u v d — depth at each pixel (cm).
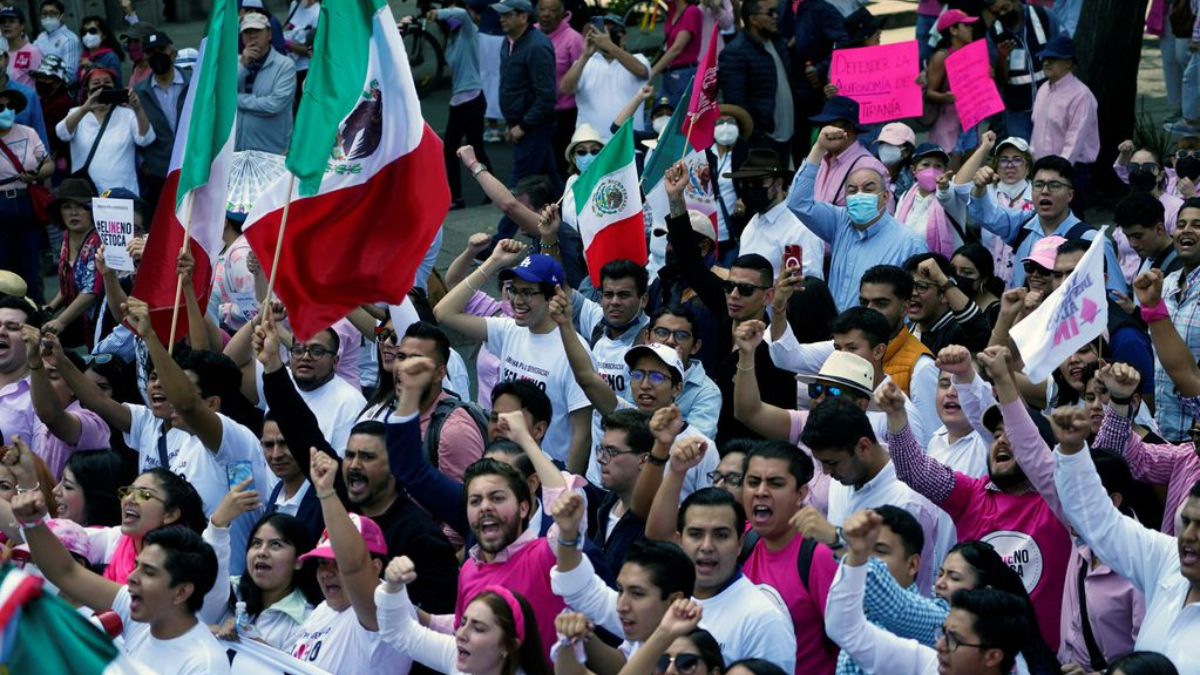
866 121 2800
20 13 3819
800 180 2422
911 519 1426
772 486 1456
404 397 1587
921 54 3575
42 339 2031
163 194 2105
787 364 1969
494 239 3059
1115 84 3538
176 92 3434
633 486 1644
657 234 2614
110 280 2377
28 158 3234
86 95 3778
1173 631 1348
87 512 1812
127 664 693
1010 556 1559
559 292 1927
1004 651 1221
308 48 3734
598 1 4509
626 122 2302
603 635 1493
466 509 1482
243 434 1928
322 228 1844
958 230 2553
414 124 1852
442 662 1395
